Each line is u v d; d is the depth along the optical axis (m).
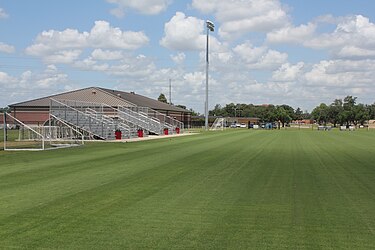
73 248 5.94
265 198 9.64
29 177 12.87
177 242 6.25
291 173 13.99
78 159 18.67
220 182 11.95
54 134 35.50
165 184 11.56
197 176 13.17
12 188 10.84
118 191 10.44
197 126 105.50
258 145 29.03
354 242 6.29
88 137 36.94
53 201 9.16
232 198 9.62
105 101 65.81
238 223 7.38
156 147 26.81
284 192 10.41
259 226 7.20
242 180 12.37
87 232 6.74
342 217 7.86
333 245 6.15
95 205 8.77
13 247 5.96
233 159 18.78
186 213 8.11
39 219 7.56
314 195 10.04
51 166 15.88
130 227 7.07
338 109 131.00
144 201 9.21
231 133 54.97
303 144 30.45
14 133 49.62
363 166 16.17
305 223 7.39
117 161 17.81
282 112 120.44
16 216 7.78
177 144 30.08
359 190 10.75
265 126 92.38
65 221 7.43
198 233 6.74
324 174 13.80
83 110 43.19
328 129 83.38
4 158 19.11
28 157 19.64
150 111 68.69
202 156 20.30
